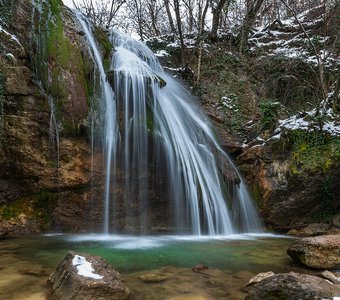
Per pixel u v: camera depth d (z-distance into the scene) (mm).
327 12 13562
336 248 4613
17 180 6848
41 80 7152
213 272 4469
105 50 9227
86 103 7352
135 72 8453
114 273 3525
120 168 7508
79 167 7109
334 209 8445
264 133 10180
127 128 7703
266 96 12586
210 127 10125
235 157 10016
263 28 15641
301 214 8523
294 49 13617
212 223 7875
